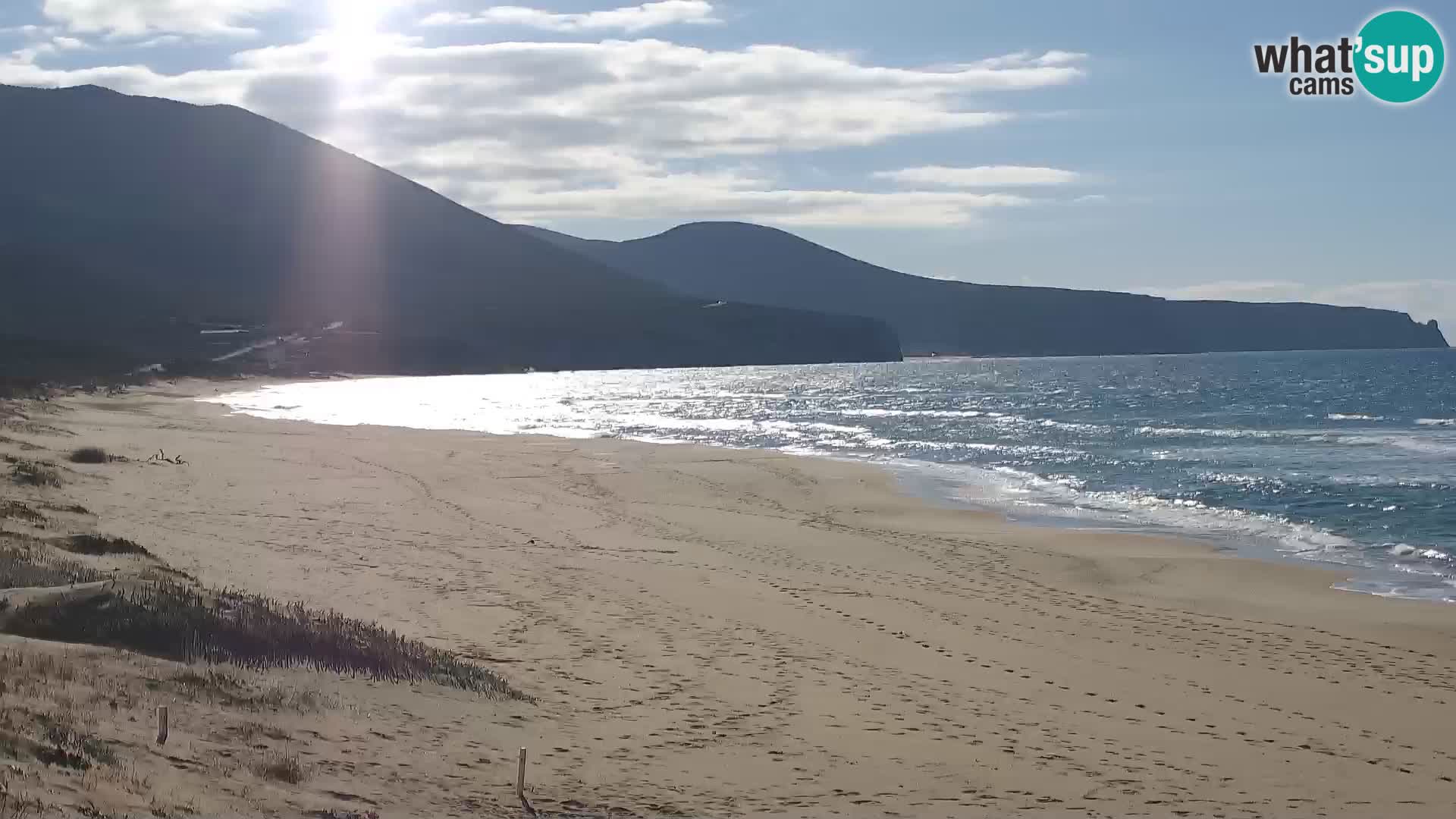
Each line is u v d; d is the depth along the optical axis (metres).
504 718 10.16
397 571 17.53
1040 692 12.08
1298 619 15.94
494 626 14.21
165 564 15.58
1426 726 11.16
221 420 52.72
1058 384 108.38
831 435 50.12
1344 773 9.77
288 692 9.56
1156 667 13.32
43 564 12.67
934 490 30.09
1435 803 9.05
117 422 48.44
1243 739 10.66
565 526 23.33
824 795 8.71
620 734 10.04
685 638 13.95
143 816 6.07
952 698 11.70
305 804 7.09
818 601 16.52
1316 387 92.75
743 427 55.50
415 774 8.26
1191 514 26.05
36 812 5.64
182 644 10.08
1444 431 48.78
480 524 23.11
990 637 14.59
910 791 8.91
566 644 13.46
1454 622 15.74
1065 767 9.66
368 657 10.97
